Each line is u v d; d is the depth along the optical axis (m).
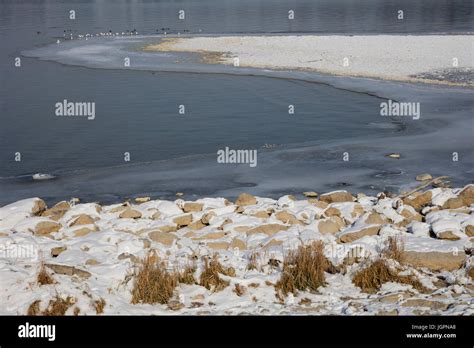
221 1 116.88
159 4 109.56
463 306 8.20
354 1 106.25
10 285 8.20
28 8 102.56
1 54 45.66
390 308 8.23
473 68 35.03
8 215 13.35
